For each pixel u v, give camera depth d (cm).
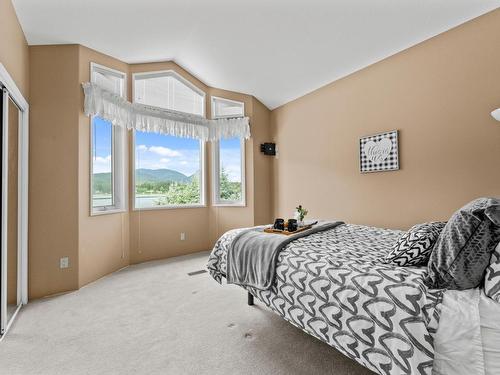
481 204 121
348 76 338
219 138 430
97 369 151
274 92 410
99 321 206
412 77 273
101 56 314
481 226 113
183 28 285
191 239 420
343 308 130
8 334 187
